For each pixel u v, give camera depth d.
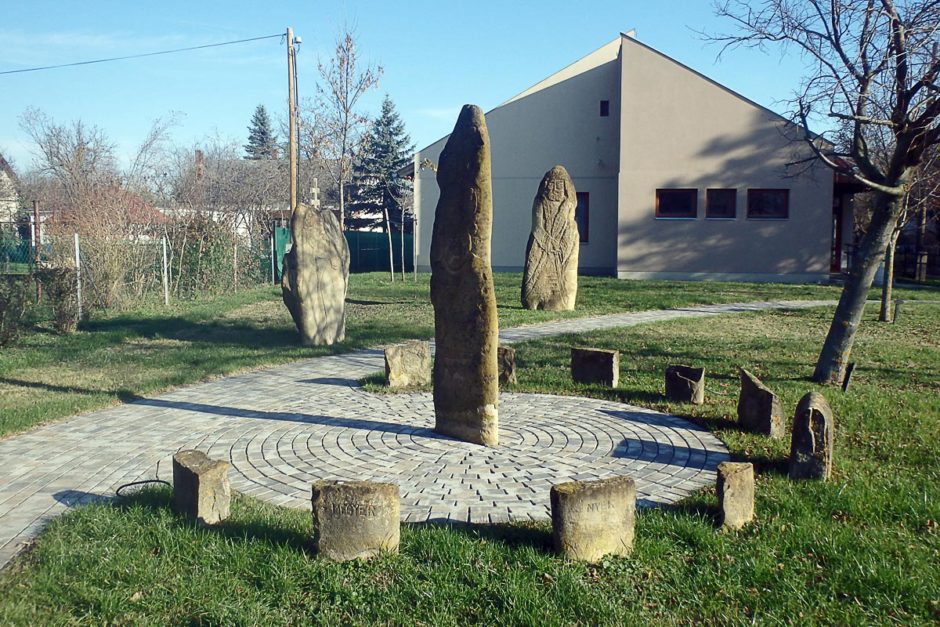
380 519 4.50
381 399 9.14
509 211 32.75
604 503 4.51
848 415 7.88
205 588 4.14
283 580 4.21
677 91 28.67
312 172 35.44
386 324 15.80
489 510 5.38
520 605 3.94
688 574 4.34
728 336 14.09
